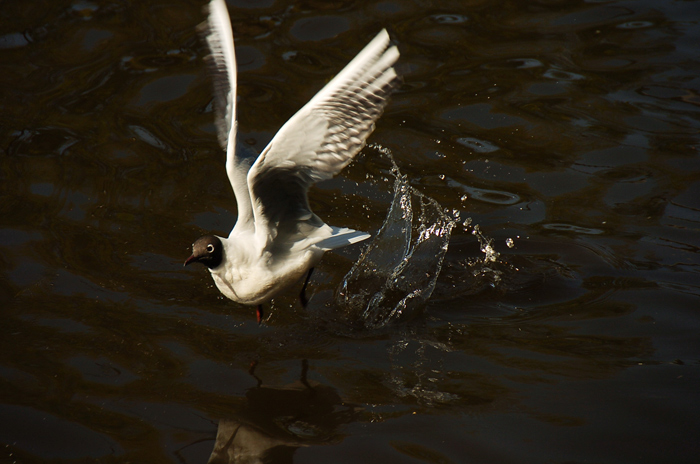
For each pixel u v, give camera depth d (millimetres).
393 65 7582
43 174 13367
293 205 9352
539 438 7879
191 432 8086
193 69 16531
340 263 11734
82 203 12688
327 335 9992
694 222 11938
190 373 9086
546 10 18812
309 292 11031
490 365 9203
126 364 9211
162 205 12758
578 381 8797
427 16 18562
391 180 13516
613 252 11461
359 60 7379
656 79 15930
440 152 14109
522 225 12281
